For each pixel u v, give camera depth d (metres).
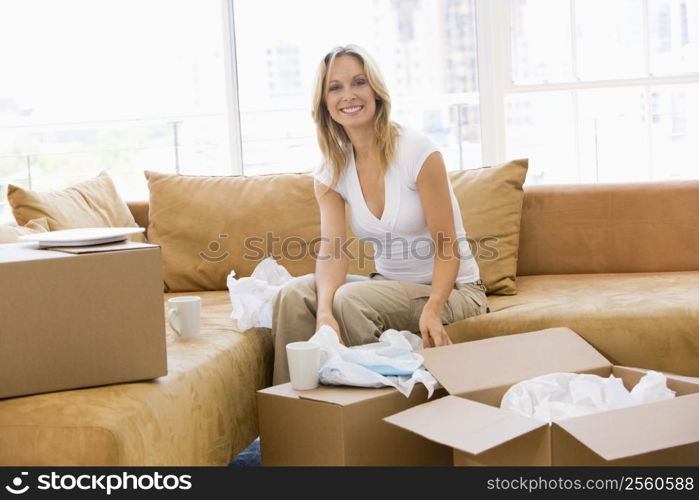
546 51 3.56
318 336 2.03
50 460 1.48
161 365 1.70
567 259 2.96
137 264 1.67
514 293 2.70
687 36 3.49
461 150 4.62
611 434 1.48
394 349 2.04
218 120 4.95
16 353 1.61
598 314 2.29
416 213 2.37
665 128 3.56
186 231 3.01
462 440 1.51
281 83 4.74
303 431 1.82
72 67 6.05
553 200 2.98
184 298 2.18
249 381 2.14
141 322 1.68
